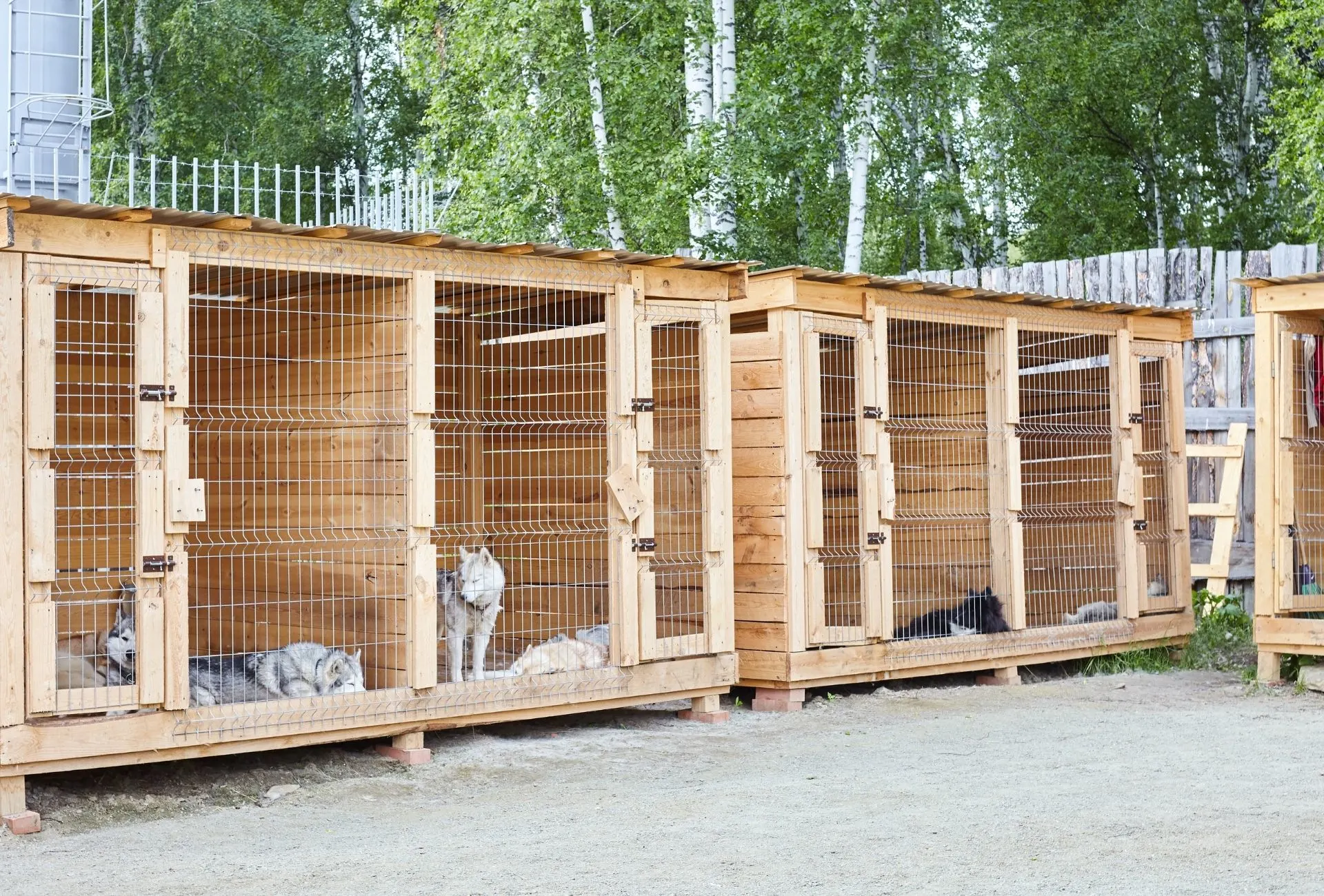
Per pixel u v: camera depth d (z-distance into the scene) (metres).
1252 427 13.94
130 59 28.20
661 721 9.62
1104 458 12.38
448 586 8.68
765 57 19.00
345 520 8.65
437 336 10.54
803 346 10.12
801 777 7.59
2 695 6.59
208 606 8.61
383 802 7.24
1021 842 5.86
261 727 7.44
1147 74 23.67
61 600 9.21
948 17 21.22
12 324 6.70
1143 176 25.80
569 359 10.27
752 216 18.86
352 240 7.89
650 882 5.36
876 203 24.44
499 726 9.28
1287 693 10.52
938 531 12.00
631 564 9.16
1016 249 27.86
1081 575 12.56
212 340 9.87
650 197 17.44
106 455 9.53
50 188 12.53
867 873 5.41
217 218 7.18
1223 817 6.32
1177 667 12.26
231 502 9.63
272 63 28.62
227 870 5.80
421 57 21.05
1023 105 24.12
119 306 8.45
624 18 19.03
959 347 11.80
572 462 10.23
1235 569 14.05
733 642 9.75
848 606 11.02
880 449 10.50
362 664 8.48
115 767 7.56
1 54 12.29
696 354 10.19
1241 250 24.16
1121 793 6.94
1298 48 21.97
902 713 9.80
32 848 6.29
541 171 17.59
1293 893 4.98
